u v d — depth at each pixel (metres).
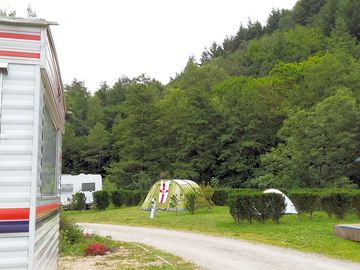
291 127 28.09
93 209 30.73
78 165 55.62
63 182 31.50
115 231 16.80
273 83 41.78
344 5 74.56
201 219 18.75
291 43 64.56
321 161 27.02
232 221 17.47
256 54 74.25
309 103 35.72
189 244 12.73
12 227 3.61
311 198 17.61
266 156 29.52
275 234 14.11
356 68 37.72
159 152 41.25
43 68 3.83
